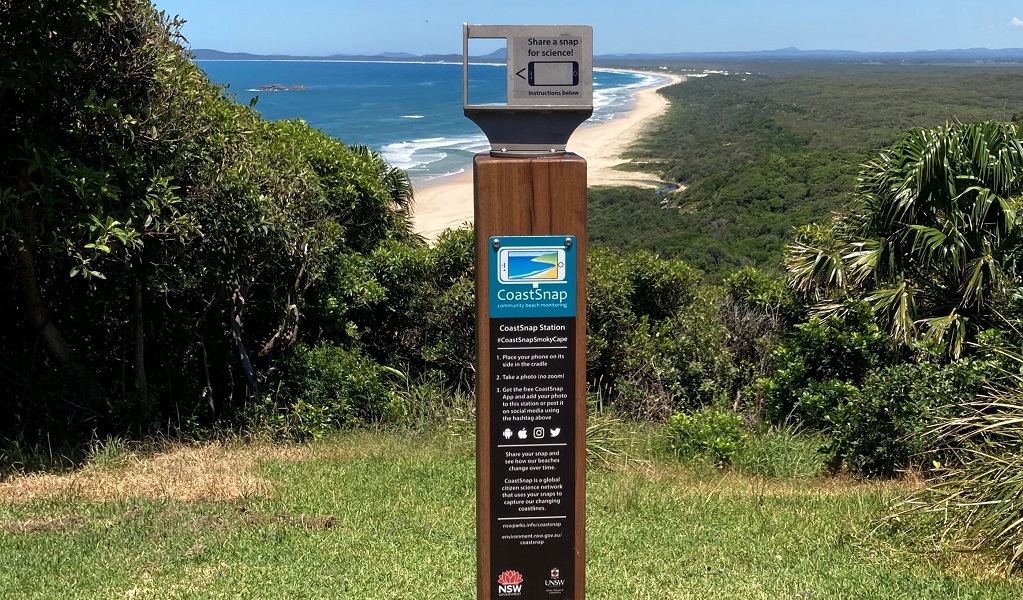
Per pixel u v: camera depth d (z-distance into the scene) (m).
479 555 3.12
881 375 7.02
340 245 9.35
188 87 7.48
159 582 4.23
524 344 3.03
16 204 6.14
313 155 9.88
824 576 4.47
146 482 5.96
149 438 7.31
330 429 7.99
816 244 9.52
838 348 8.01
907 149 8.45
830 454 7.14
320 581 4.28
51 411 7.56
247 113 9.20
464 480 6.35
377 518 5.39
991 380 6.49
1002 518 4.68
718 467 7.26
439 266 9.55
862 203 8.86
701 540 5.10
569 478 3.09
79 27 6.50
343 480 6.30
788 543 5.02
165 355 8.31
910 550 4.82
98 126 6.96
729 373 9.48
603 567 4.60
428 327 9.34
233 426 7.86
